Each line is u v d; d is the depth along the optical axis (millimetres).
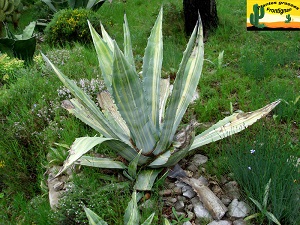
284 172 1962
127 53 2355
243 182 2092
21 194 2760
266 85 3215
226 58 3980
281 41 4152
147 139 2148
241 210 1996
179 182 2234
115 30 5574
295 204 1864
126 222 1957
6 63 3930
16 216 2592
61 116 2971
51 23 5098
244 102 3049
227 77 3475
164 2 6086
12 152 2918
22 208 2564
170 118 2066
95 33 2354
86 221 1978
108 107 2623
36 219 2363
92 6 5938
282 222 1911
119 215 2051
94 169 2361
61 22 4980
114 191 2150
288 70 3465
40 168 2791
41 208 2355
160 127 2350
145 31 5152
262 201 1916
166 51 4031
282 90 2992
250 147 2150
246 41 4258
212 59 3943
